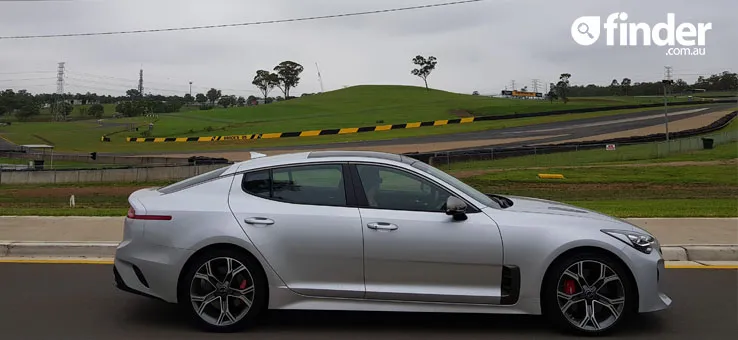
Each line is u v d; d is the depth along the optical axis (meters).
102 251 8.03
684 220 10.27
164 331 5.05
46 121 129.25
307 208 4.96
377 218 4.89
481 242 4.81
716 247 7.95
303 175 5.12
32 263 7.61
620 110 77.88
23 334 4.95
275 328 5.12
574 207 5.55
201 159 38.31
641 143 38.88
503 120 71.81
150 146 62.09
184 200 5.05
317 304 4.91
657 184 23.44
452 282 4.87
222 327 4.96
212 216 4.94
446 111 94.44
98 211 11.72
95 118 134.62
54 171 30.88
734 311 5.65
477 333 5.00
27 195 24.55
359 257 4.87
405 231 4.85
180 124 94.88
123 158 45.75
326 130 65.88
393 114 92.94
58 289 6.38
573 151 36.50
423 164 5.61
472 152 33.41
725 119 54.78
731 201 16.02
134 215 5.05
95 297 6.09
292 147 52.31
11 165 42.56
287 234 4.88
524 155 34.97
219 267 4.98
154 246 4.95
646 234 5.04
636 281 4.84
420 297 4.86
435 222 4.87
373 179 5.09
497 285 4.86
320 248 4.87
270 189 5.09
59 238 8.50
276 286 4.89
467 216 4.90
